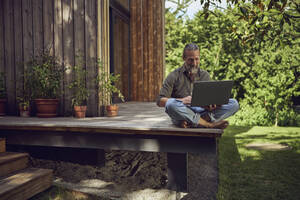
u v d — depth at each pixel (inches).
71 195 131.3
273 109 411.2
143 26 361.1
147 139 126.1
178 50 464.4
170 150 123.1
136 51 351.3
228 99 111.9
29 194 119.7
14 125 142.9
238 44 428.1
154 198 131.8
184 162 140.0
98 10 167.9
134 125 131.0
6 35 191.8
